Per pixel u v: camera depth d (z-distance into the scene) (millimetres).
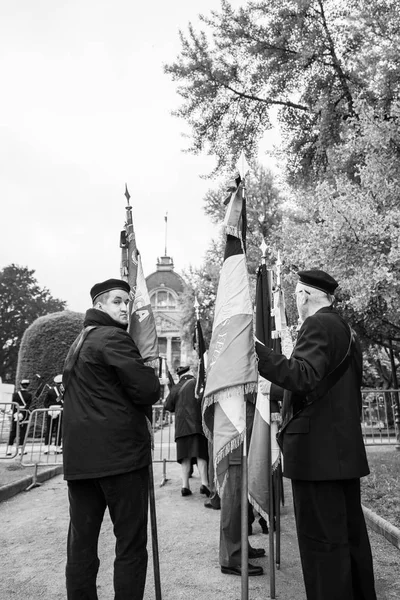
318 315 2773
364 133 9195
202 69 14602
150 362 3545
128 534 2625
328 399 2658
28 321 55531
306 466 2564
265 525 5039
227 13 13766
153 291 70188
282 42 13391
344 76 12953
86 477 2604
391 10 10422
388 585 3551
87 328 2928
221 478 3895
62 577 3791
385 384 21125
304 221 13164
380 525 4871
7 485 6961
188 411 6945
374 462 8539
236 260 3244
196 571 3881
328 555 2469
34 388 16484
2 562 4145
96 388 2713
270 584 3404
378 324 10867
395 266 8430
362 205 8922
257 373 3020
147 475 2811
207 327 26094
